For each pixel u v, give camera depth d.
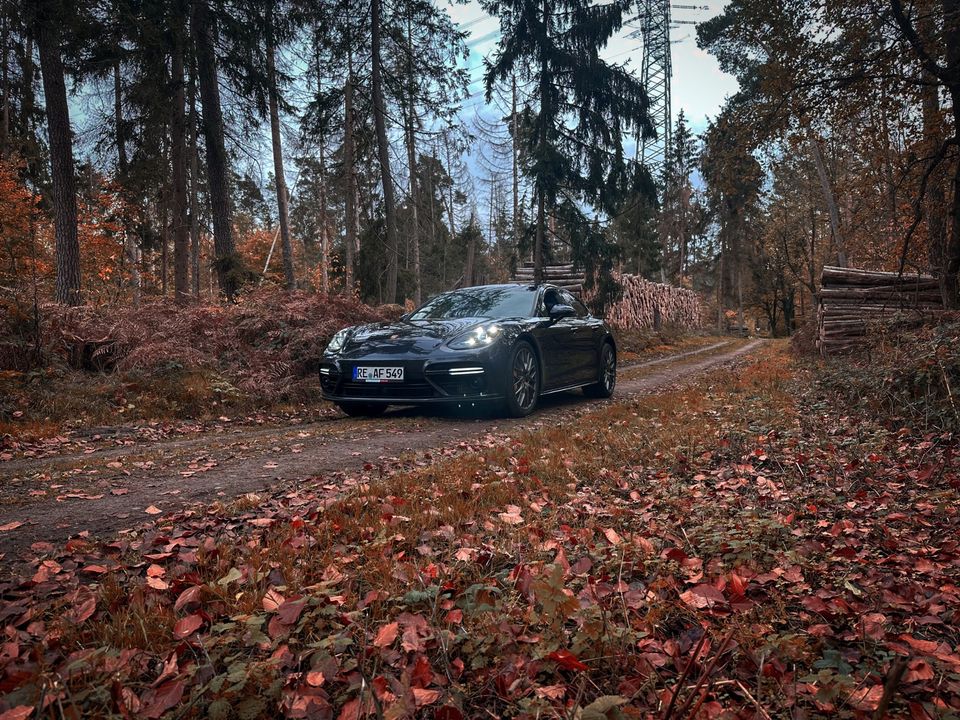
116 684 1.21
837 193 9.98
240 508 2.73
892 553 2.16
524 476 3.28
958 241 7.78
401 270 16.44
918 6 7.55
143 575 1.97
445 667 1.35
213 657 1.35
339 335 5.95
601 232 15.48
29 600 1.74
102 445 4.54
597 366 7.48
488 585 1.74
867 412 4.89
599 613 1.53
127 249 19.33
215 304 10.41
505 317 6.09
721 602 1.62
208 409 6.19
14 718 1.09
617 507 2.69
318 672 1.27
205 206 19.98
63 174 11.42
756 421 4.83
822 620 1.63
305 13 13.67
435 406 6.46
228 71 13.32
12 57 13.81
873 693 1.23
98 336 7.08
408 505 2.65
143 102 12.85
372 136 15.69
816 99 8.27
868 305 9.38
